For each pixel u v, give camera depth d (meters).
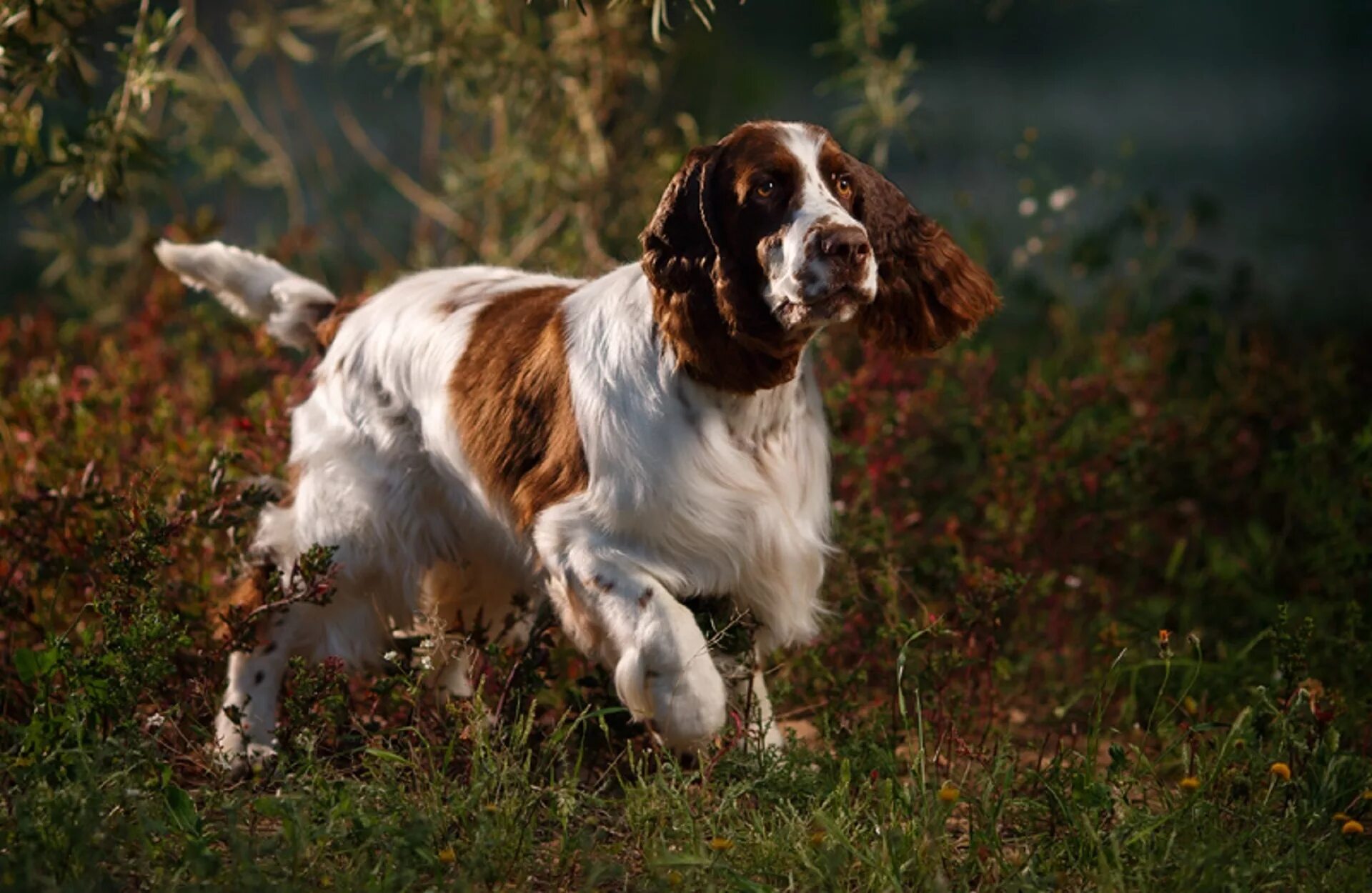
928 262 7.38
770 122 6.93
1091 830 6.13
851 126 12.72
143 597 7.17
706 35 14.48
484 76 12.43
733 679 7.43
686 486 7.06
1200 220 15.06
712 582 7.29
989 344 12.71
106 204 9.88
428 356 7.96
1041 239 14.56
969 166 22.42
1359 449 9.45
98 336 13.14
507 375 7.61
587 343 7.34
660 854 5.96
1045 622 9.30
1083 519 9.90
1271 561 9.91
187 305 14.80
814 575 7.60
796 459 7.44
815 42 23.23
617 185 13.39
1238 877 5.86
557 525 7.23
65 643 6.95
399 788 6.48
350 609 8.09
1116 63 31.00
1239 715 7.54
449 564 8.30
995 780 6.91
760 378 6.96
